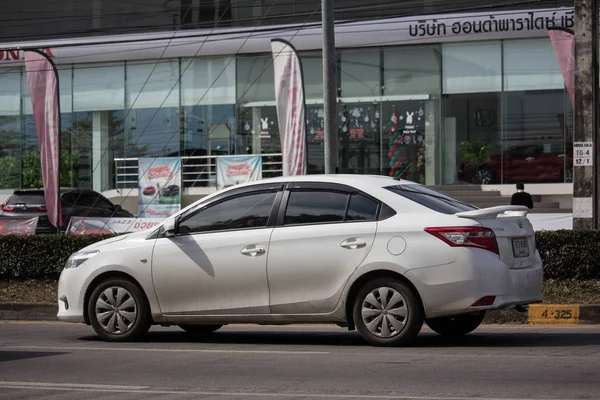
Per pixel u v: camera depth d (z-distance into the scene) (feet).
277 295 40.86
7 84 137.69
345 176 41.88
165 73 131.34
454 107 121.19
